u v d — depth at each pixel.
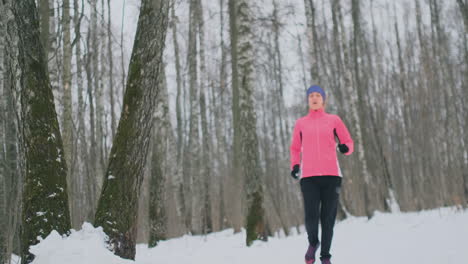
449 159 10.24
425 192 12.58
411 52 23.59
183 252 8.08
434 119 13.63
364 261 4.55
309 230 4.08
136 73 4.50
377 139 13.89
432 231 6.52
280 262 5.06
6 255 3.59
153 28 4.54
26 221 3.94
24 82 4.12
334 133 4.27
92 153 12.18
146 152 4.55
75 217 9.02
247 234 8.42
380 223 9.98
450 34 19.97
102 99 14.45
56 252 3.72
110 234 4.16
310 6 14.50
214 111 22.98
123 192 4.31
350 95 14.71
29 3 4.18
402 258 4.46
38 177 4.03
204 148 17.88
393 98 21.22
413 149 15.02
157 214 12.20
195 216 18.14
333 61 18.91
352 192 14.02
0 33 4.45
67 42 9.80
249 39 9.11
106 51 14.81
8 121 4.20
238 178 12.85
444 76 14.76
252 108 8.85
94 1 8.92
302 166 4.19
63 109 9.38
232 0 13.23
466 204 8.91
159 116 12.75
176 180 17.89
